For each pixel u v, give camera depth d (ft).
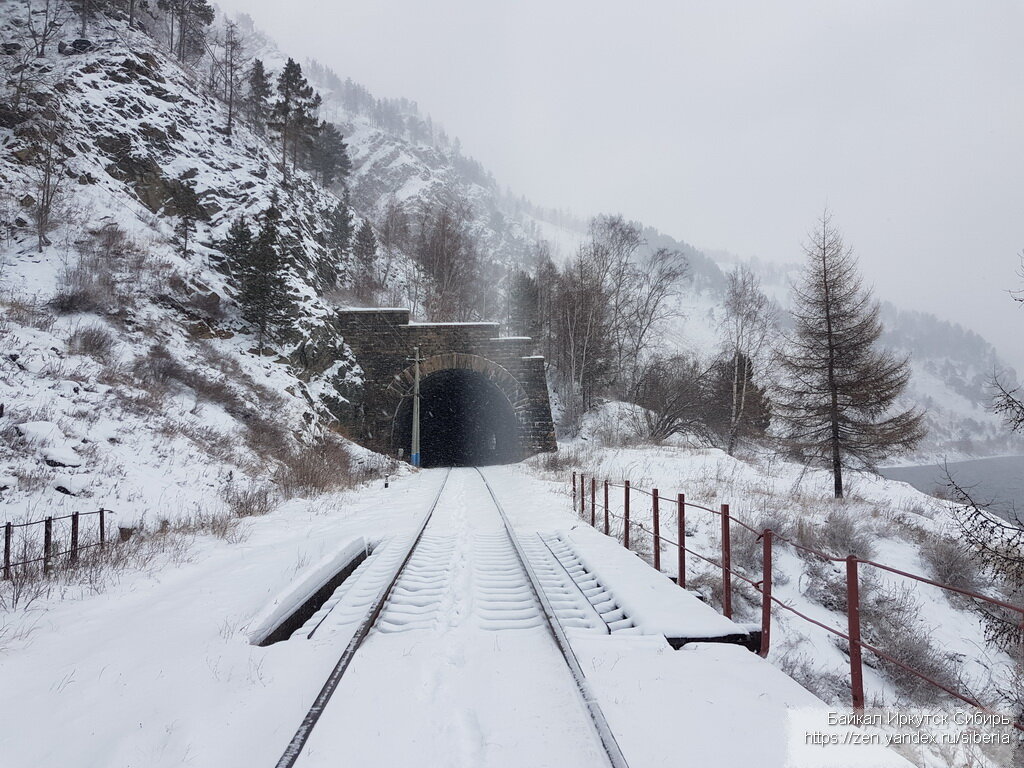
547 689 13.73
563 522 42.19
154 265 76.95
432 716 12.27
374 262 191.42
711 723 12.09
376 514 46.70
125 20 139.33
